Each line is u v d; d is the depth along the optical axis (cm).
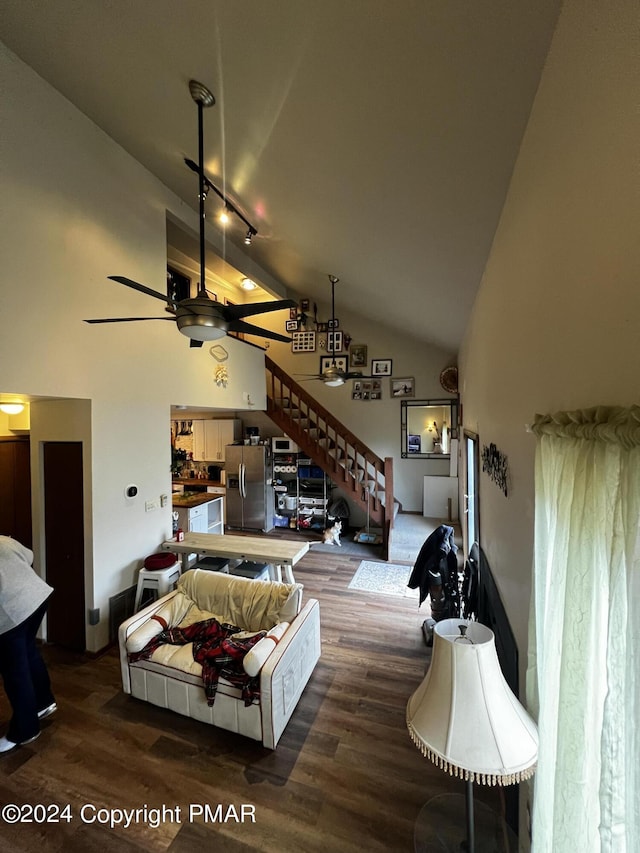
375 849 164
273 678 210
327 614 368
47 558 317
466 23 110
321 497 665
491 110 137
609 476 72
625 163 67
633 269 65
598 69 78
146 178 346
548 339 117
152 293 214
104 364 304
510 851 154
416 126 160
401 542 564
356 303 612
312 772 199
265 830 171
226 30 157
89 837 169
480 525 313
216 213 397
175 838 169
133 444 334
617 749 67
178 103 228
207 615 288
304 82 164
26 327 245
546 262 118
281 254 486
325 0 122
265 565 401
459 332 485
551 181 111
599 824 71
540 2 97
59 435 306
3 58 230
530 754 110
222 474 702
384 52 131
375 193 229
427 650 307
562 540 92
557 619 94
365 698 254
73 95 266
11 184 236
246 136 232
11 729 214
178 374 391
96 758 208
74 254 278
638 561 61
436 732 115
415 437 689
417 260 304
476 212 204
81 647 306
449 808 177
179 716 236
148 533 351
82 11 189
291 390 645
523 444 153
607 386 76
